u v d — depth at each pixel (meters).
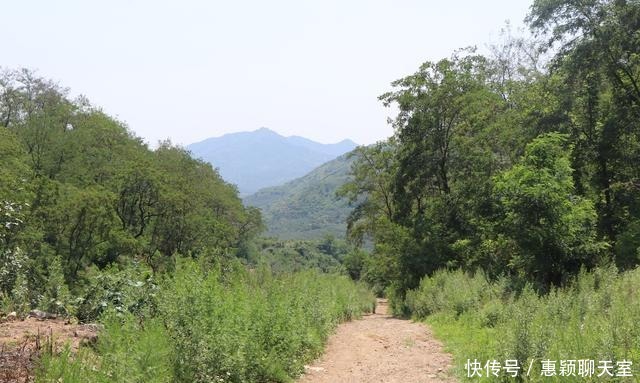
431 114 31.48
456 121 32.12
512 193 17.39
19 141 39.25
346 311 20.27
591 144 26.08
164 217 42.34
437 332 14.08
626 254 19.39
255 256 74.12
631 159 26.34
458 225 28.67
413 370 9.22
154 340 5.39
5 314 8.23
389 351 11.61
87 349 5.56
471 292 16.95
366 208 46.84
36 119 44.16
